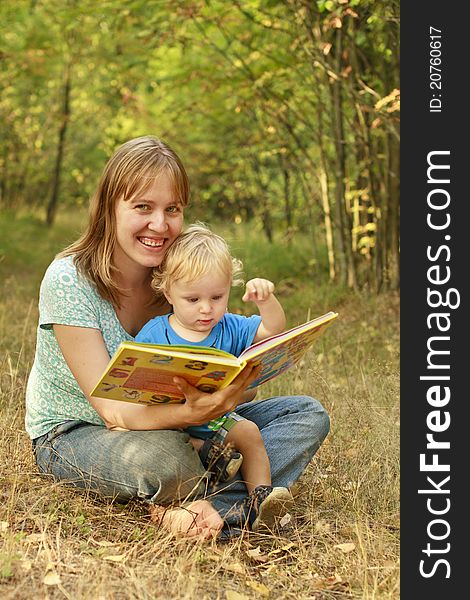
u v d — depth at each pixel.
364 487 4.10
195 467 3.53
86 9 9.45
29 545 3.30
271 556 3.48
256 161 13.48
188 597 2.96
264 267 10.98
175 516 3.48
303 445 3.82
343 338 7.23
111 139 17.91
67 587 3.04
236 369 3.22
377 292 9.26
